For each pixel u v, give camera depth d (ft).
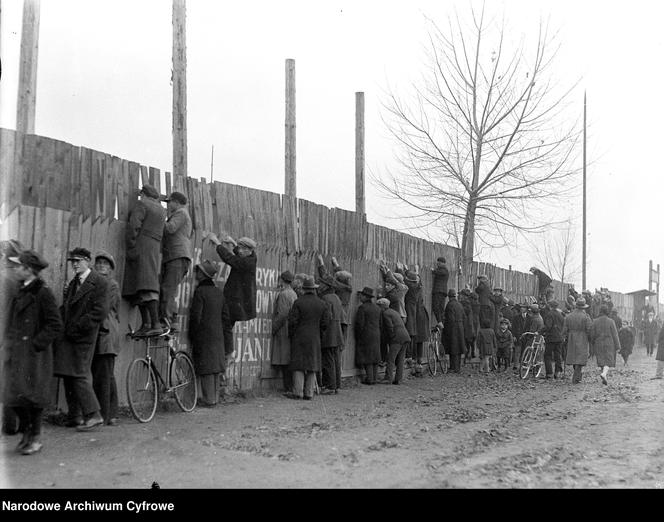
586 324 58.75
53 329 24.02
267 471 22.90
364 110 62.18
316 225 50.98
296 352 42.39
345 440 28.73
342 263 53.78
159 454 24.76
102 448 25.30
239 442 27.58
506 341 69.92
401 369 53.78
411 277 58.95
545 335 63.77
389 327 53.06
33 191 29.55
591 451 28.04
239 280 40.19
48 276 29.91
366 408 39.22
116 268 33.60
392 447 27.53
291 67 51.98
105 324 29.94
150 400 33.88
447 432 31.40
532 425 34.58
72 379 27.96
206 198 40.37
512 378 62.59
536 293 103.60
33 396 23.70
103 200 33.17
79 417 28.84
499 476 23.06
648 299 156.35
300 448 26.76
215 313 37.63
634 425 35.01
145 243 33.50
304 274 45.91
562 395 49.01
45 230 29.78
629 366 84.33
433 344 65.36
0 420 25.99
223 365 37.83
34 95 30.42
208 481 21.48
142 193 34.30
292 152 51.85
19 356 23.89
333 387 45.91
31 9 30.35
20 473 21.62
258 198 44.93
